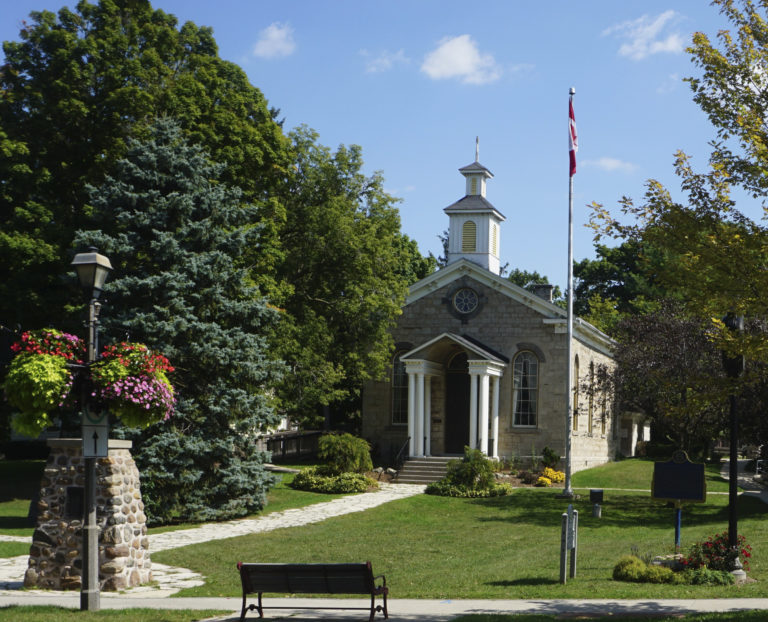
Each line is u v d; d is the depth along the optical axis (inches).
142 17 1347.2
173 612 539.5
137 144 1116.5
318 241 1509.6
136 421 547.8
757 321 1128.8
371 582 510.0
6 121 1213.1
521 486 1510.8
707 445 2178.9
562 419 1626.5
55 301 1139.9
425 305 1731.1
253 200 1339.8
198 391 1095.6
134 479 698.8
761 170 582.2
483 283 1696.6
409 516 1182.3
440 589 668.7
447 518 1181.1
